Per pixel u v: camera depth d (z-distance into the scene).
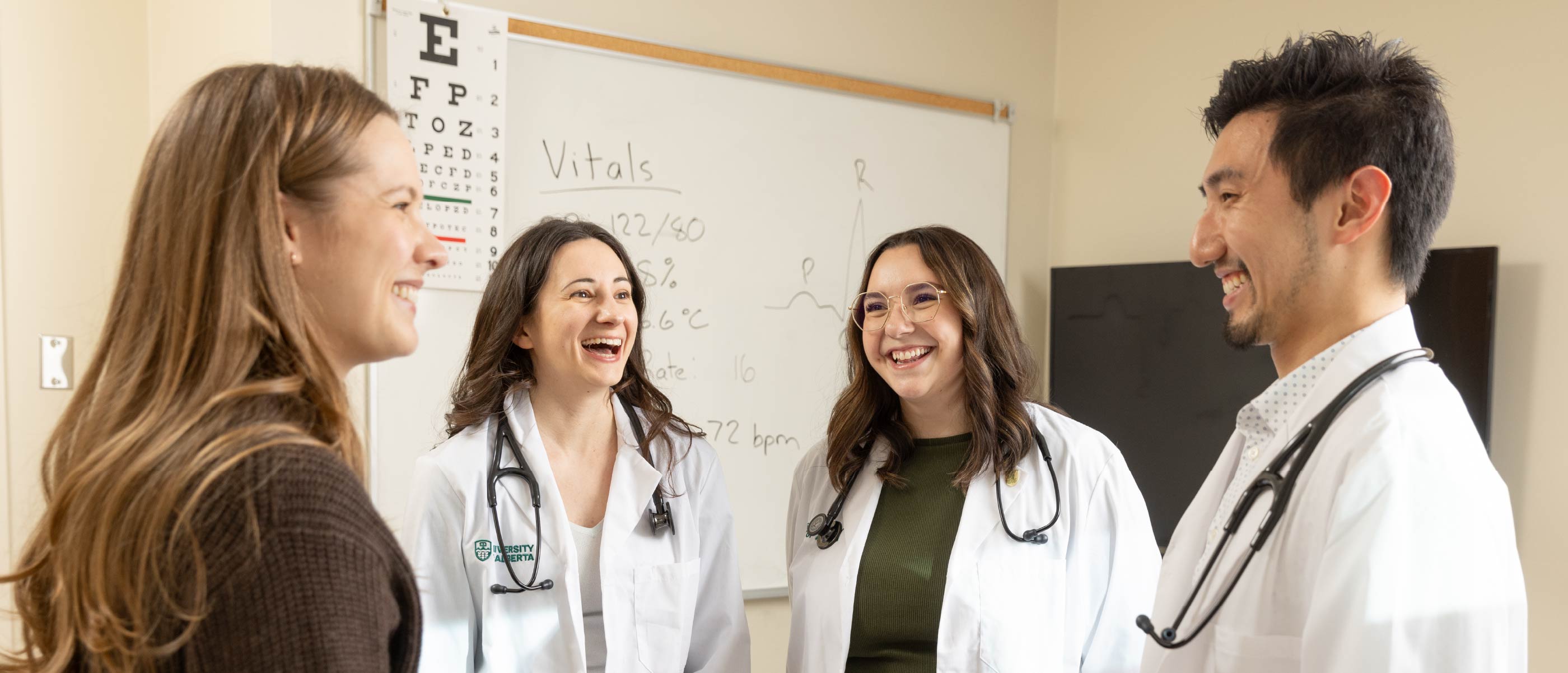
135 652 0.56
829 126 2.76
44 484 0.66
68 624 0.60
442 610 1.27
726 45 2.61
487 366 1.38
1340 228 0.83
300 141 0.64
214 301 0.61
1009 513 1.37
